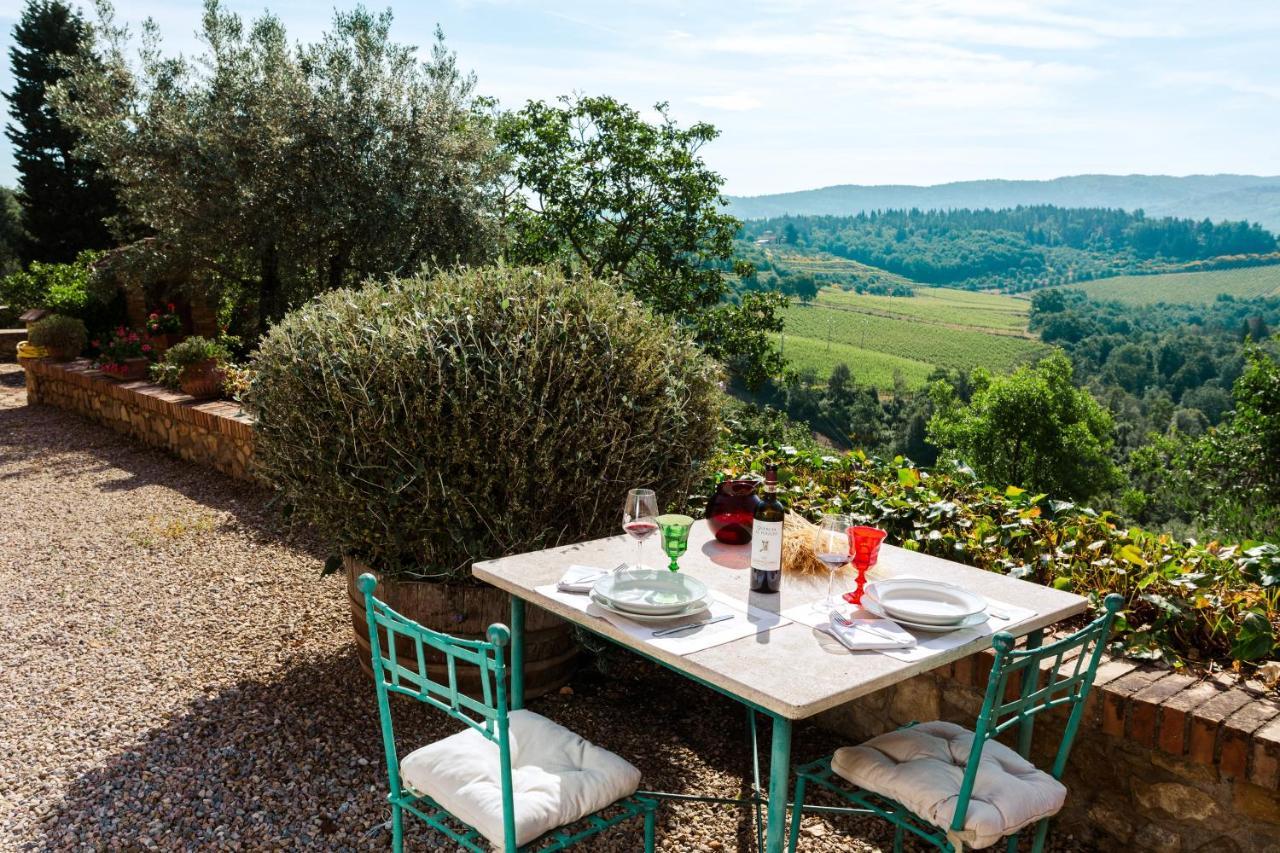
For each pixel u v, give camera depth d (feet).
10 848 8.69
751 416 49.24
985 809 6.66
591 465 10.98
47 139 83.15
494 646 5.98
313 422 10.56
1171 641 9.75
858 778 7.38
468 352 10.52
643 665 12.92
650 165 67.26
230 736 10.82
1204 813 8.07
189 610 15.16
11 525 20.76
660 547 9.59
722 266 70.69
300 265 39.68
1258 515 81.51
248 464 23.90
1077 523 12.33
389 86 40.75
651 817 7.39
